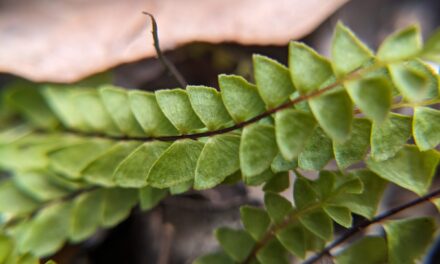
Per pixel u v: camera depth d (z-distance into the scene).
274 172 0.14
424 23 0.21
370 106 0.12
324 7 0.17
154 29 0.15
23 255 0.15
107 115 0.16
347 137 0.12
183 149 0.14
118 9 0.18
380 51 0.12
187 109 0.14
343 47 0.12
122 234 0.18
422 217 0.14
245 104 0.13
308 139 0.13
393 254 0.14
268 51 0.19
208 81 0.19
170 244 0.17
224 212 0.18
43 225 0.16
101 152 0.16
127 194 0.16
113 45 0.18
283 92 0.13
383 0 0.22
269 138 0.13
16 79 0.19
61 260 0.17
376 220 0.14
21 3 0.18
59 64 0.18
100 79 0.18
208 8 0.18
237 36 0.17
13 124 0.18
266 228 0.14
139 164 0.14
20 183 0.16
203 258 0.15
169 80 0.19
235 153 0.13
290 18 0.17
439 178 0.18
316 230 0.14
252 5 0.17
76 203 0.16
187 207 0.18
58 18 0.18
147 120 0.14
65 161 0.16
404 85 0.12
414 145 0.14
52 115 0.17
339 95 0.12
